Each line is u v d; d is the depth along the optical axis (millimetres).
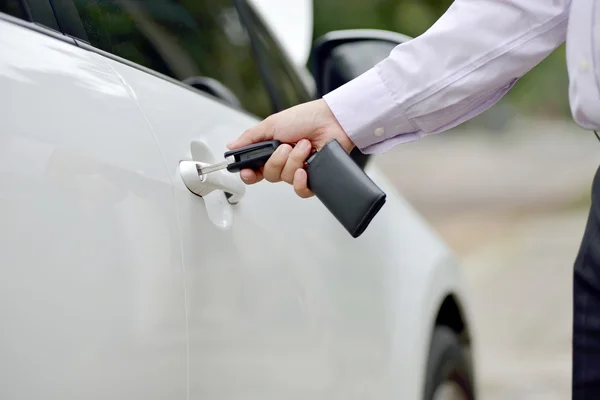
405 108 1401
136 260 1094
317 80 1885
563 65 24453
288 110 1412
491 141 25266
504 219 9688
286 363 1398
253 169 1376
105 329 1033
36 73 1084
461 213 10219
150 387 1079
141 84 1304
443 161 18250
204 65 1796
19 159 995
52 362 972
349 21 18203
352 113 1405
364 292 1780
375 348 1776
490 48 1357
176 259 1161
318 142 1424
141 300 1086
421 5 17797
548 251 7578
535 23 1341
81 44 1266
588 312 1329
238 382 1253
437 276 2182
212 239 1259
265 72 2074
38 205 995
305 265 1545
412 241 2180
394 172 15734
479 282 6289
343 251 1742
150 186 1161
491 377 4109
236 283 1291
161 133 1251
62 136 1059
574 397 1359
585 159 17844
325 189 1318
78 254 1022
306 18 2639
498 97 1442
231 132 1512
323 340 1544
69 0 1358
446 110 1411
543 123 30250
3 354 934
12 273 951
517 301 5641
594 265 1301
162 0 1769
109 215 1076
